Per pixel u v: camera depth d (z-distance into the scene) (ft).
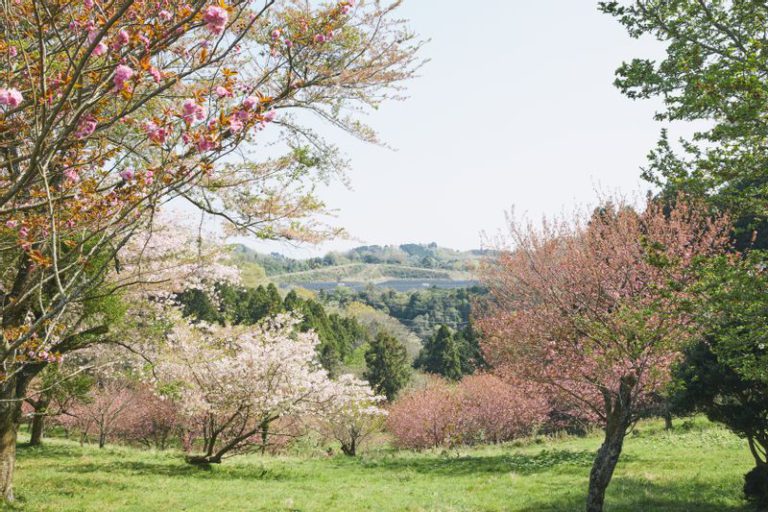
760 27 26.12
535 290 53.62
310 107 24.84
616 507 37.40
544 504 40.91
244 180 23.98
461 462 66.59
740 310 24.07
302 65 21.27
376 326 270.87
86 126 13.10
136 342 42.19
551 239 54.80
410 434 101.96
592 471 35.24
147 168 14.85
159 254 40.83
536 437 98.58
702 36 28.02
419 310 370.53
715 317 25.89
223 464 64.49
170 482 49.06
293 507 40.27
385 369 174.60
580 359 47.44
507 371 60.03
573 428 105.50
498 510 39.75
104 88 12.93
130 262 38.27
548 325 49.49
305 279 497.46
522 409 100.12
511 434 106.11
